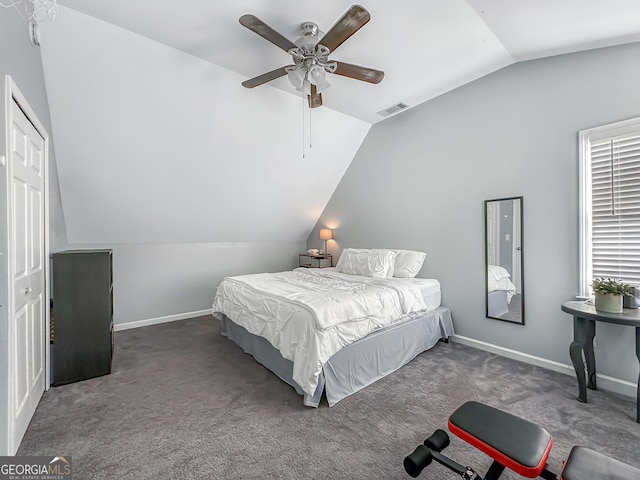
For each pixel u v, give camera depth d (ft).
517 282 9.14
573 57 7.96
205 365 9.16
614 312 6.45
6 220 4.88
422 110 11.72
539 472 3.59
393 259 11.95
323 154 13.94
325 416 6.48
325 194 16.24
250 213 14.94
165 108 9.35
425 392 7.42
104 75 8.02
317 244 17.79
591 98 7.66
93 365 8.30
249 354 9.97
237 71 9.23
